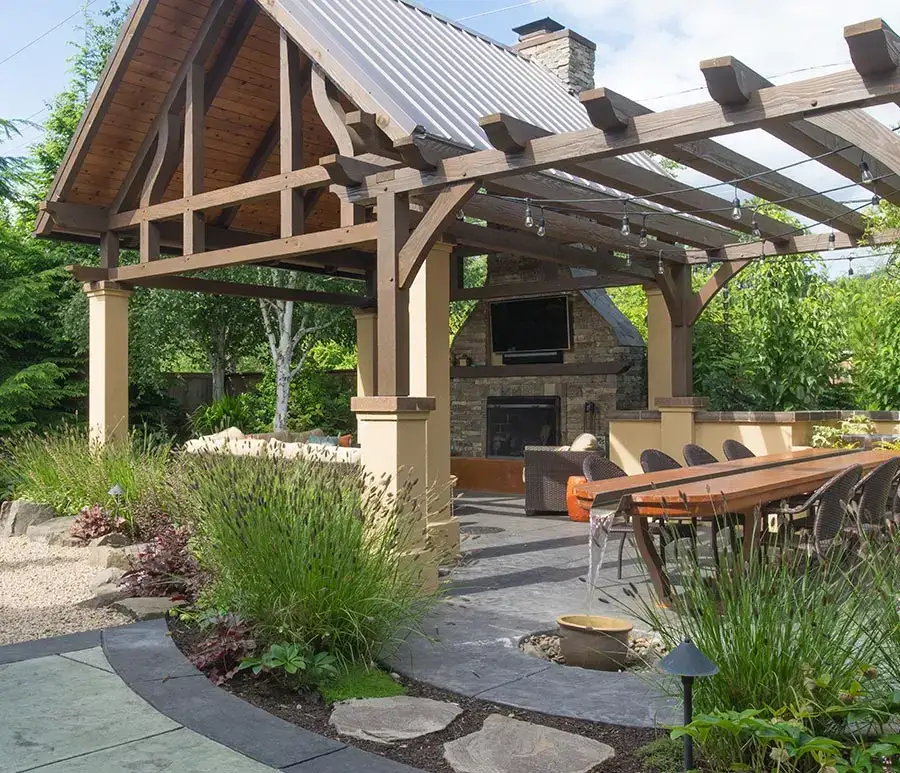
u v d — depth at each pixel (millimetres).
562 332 11805
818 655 3031
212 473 5531
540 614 5262
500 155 5160
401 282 5742
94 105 8648
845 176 5480
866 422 9602
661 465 7219
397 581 4645
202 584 5086
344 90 6156
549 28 12516
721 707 3062
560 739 3285
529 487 9594
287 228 7555
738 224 7727
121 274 9250
